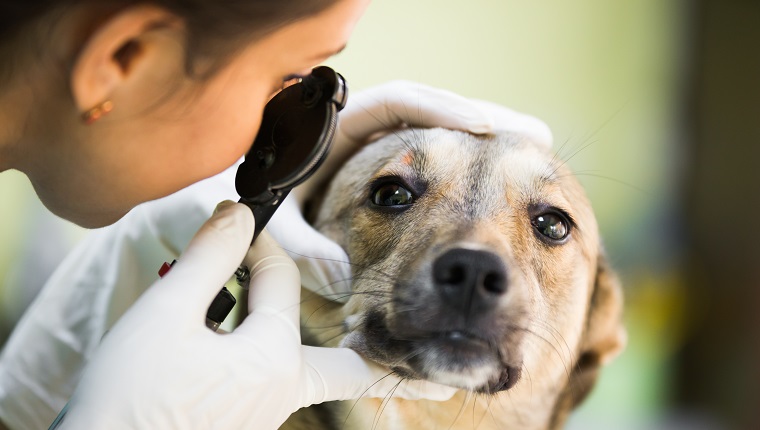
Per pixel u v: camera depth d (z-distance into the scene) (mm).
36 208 4477
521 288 1659
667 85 6027
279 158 1394
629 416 4742
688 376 5062
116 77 1123
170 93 1187
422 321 1604
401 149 2084
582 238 2166
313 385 1576
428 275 1633
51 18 1139
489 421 2162
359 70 6250
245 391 1336
